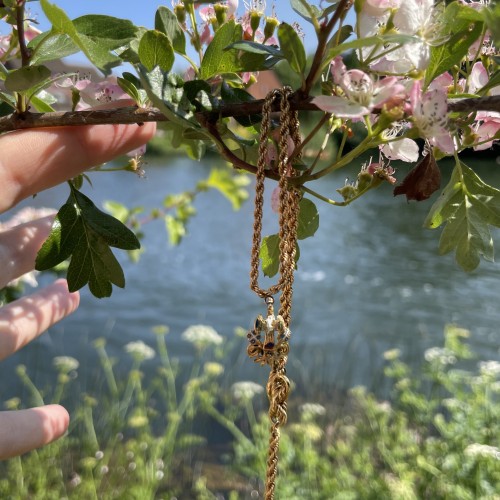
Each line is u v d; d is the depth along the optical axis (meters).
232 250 2.63
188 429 0.99
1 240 0.21
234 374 1.19
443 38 0.17
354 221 3.23
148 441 0.85
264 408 1.08
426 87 0.17
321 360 1.29
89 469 0.80
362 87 0.17
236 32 0.20
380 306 1.75
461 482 0.70
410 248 2.61
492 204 0.19
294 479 0.73
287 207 0.19
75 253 0.20
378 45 0.17
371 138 0.17
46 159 0.18
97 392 1.09
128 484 0.83
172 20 0.20
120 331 1.49
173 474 0.88
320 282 2.05
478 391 0.76
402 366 0.94
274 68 0.21
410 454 0.80
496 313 1.67
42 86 0.18
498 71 0.18
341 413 1.02
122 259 2.35
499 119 0.20
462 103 0.17
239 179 0.53
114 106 0.20
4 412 0.21
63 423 0.22
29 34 0.23
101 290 0.20
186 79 0.22
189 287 1.99
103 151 0.19
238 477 0.88
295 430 0.80
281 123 0.18
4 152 0.17
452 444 0.75
